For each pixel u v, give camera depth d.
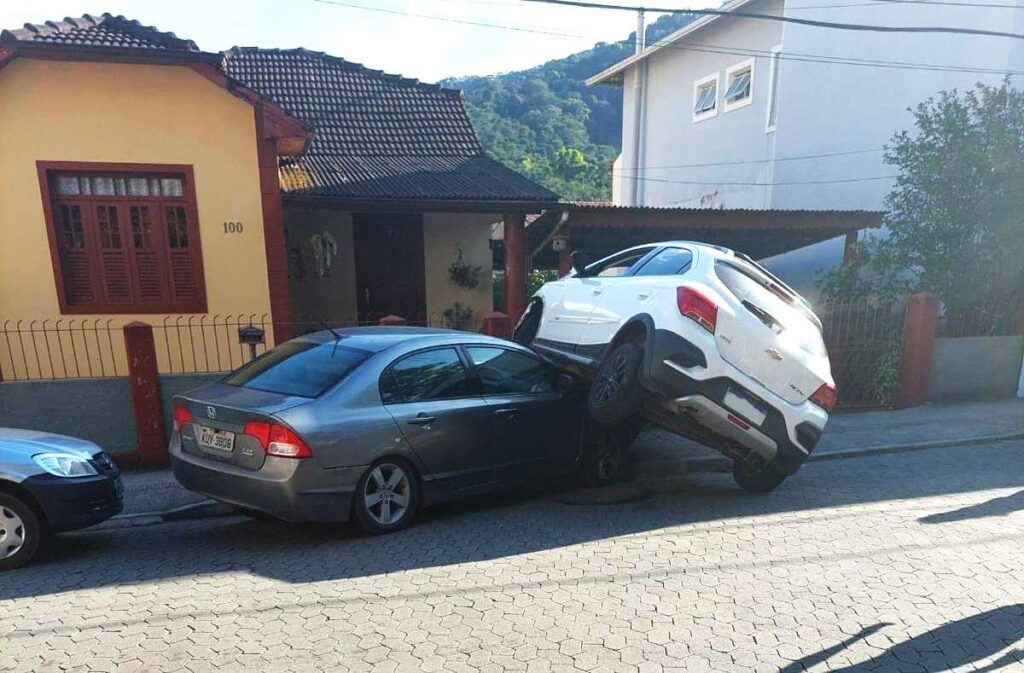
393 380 4.86
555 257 15.79
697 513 5.29
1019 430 8.45
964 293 10.52
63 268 8.02
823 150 14.70
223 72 7.94
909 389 9.98
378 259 12.66
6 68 7.52
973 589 3.83
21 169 7.73
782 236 12.57
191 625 3.43
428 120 14.21
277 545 4.64
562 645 3.20
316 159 12.30
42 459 4.37
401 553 4.41
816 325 5.64
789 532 4.80
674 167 20.09
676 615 3.51
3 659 3.10
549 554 4.38
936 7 12.94
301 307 12.30
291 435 4.27
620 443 6.25
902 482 6.22
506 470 5.41
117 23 8.42
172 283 8.34
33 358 8.04
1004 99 10.23
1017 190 9.77
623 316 5.56
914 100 13.42
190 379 6.91
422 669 3.00
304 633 3.33
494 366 5.50
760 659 3.08
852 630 3.35
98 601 3.73
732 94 17.42
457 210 10.79
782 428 5.18
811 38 14.66
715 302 4.98
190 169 8.16
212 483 4.51
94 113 7.84
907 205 10.72
